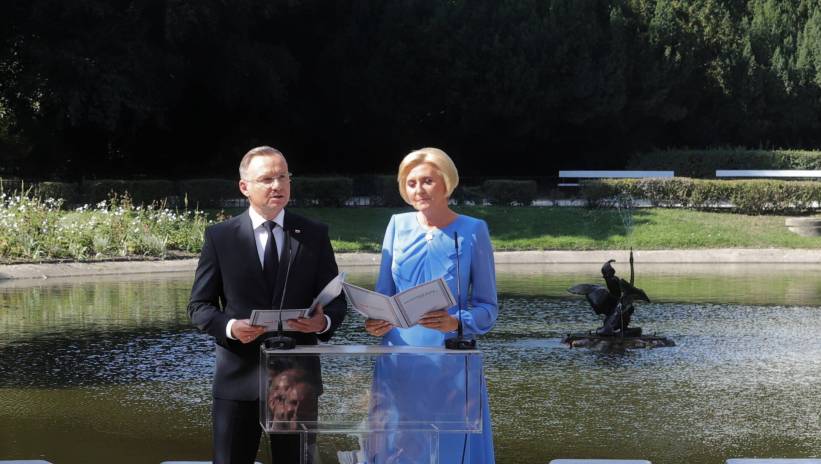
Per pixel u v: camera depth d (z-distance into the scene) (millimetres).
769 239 25625
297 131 37125
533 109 35219
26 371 9664
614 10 35719
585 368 10031
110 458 6754
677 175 35250
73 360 10219
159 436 7332
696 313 14016
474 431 4109
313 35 34781
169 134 35531
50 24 28797
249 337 4359
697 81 37906
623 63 35344
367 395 4098
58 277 18250
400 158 37875
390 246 4887
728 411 8141
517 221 26875
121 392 8781
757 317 13625
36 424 7664
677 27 36625
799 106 38406
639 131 38875
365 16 34438
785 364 10242
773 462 5898
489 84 34219
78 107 27750
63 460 6695
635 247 24828
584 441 7199
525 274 19594
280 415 4070
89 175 33781
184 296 15414
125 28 28906
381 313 4328
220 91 31797
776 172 32344
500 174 38844
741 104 38031
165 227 22016
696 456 6805
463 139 37406
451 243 4773
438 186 4758
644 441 7195
